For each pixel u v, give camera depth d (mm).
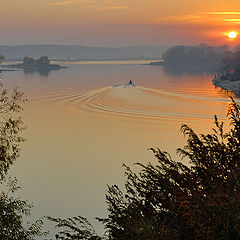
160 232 7180
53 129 139750
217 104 178375
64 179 83062
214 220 6832
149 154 107500
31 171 89375
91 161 99562
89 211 64125
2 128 17469
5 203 17812
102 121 153250
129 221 7523
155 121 150000
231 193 7121
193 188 7246
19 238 17391
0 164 17344
